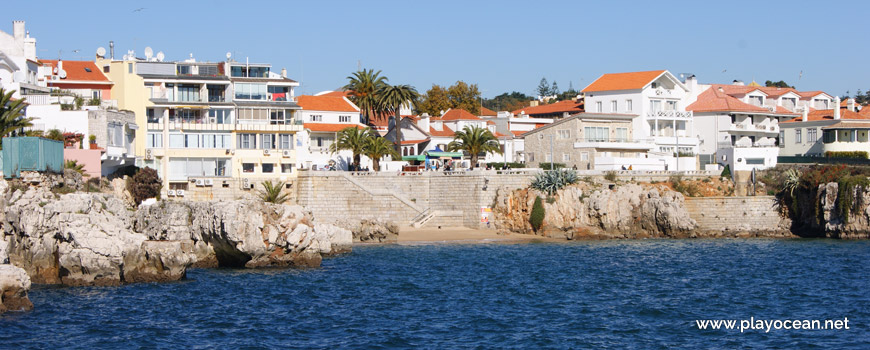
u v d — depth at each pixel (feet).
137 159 371.76
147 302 217.36
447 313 213.25
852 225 387.34
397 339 185.57
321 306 219.41
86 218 238.27
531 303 227.40
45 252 236.43
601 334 192.24
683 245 369.71
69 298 218.18
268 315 207.51
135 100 385.09
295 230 286.46
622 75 538.06
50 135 319.47
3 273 201.87
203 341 182.09
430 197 414.00
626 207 400.26
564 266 298.35
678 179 431.43
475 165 448.65
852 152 482.69
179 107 385.09
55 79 391.86
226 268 280.51
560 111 595.88
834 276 273.13
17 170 260.83
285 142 402.11
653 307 222.07
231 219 274.16
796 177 410.52
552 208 397.80
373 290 244.01
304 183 391.86
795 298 235.20
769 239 396.98
